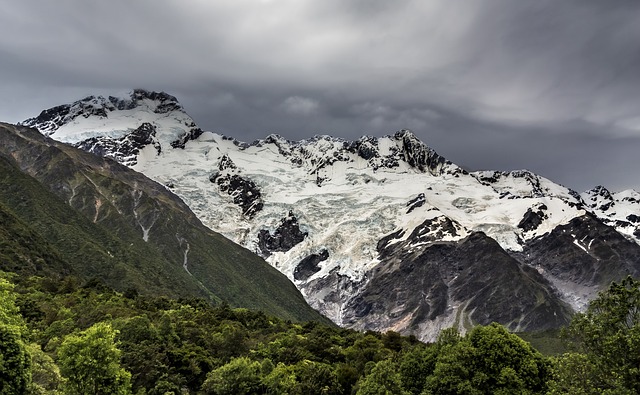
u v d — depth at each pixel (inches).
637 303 2370.8
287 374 4660.4
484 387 3380.9
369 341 6505.9
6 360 2610.7
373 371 3678.6
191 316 6884.8
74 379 3221.0
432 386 3489.2
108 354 3284.9
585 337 2461.9
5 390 2573.8
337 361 5743.1
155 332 4985.2
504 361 3447.3
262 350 5728.3
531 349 3646.7
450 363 3533.5
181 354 4707.2
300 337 6471.5
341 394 4623.5
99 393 3265.3
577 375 2375.7
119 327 4938.5
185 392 4387.3
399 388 3572.8
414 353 4210.1
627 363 2255.2
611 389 2228.1
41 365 3341.5
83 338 3292.3
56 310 5595.5
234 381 4288.9
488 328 3678.6
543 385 3368.6
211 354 5329.7
